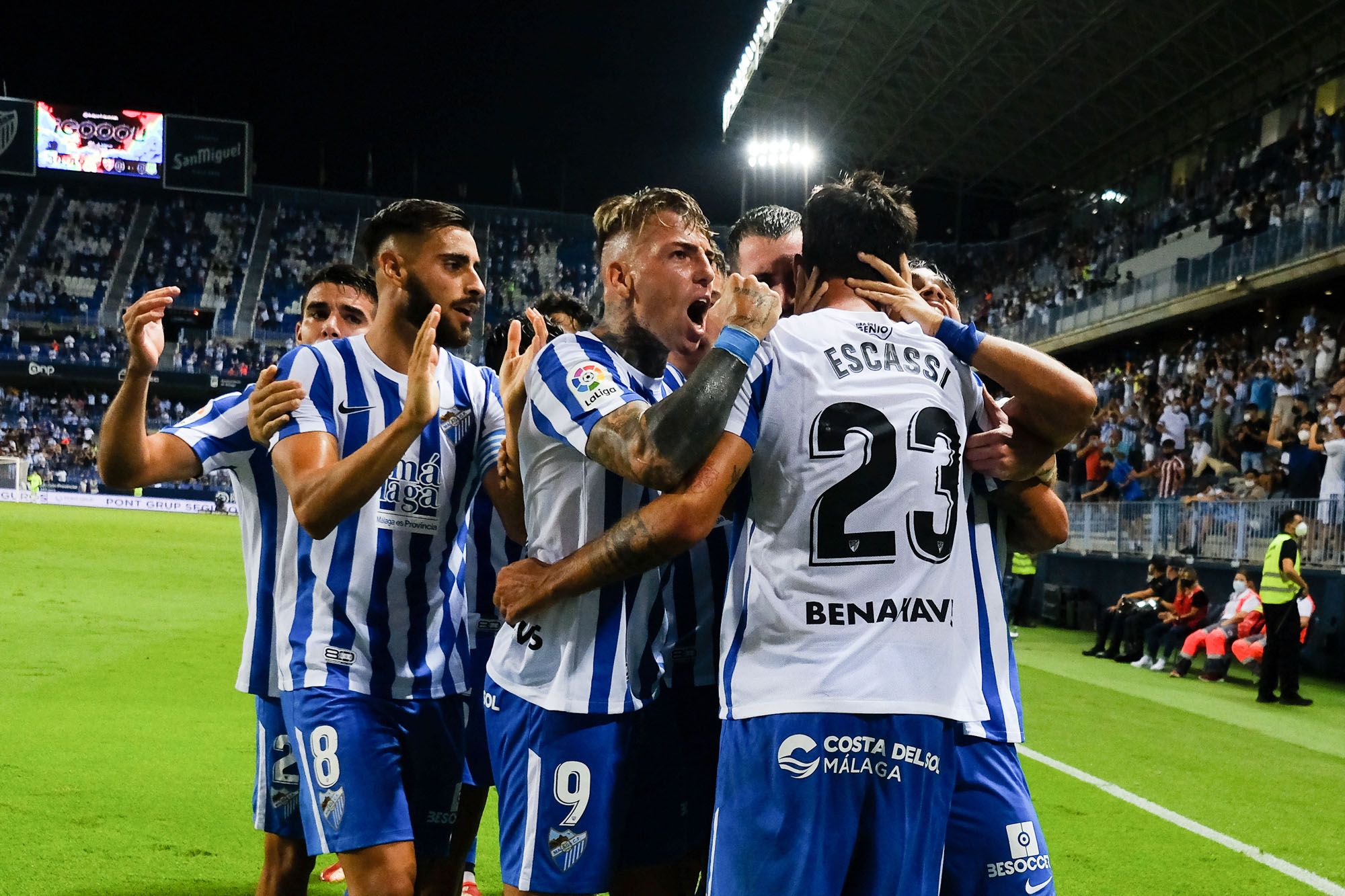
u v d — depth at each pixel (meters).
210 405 2.84
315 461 2.37
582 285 40.12
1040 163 28.52
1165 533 13.62
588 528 2.21
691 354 2.58
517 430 2.39
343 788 2.33
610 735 2.18
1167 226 23.00
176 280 38.09
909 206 2.15
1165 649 10.97
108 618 10.46
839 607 1.84
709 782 2.44
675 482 1.86
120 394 2.60
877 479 1.87
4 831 4.00
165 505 30.59
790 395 1.90
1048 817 4.94
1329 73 19.80
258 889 2.73
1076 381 1.96
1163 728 7.52
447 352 2.69
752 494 1.95
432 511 2.56
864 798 1.79
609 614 2.20
